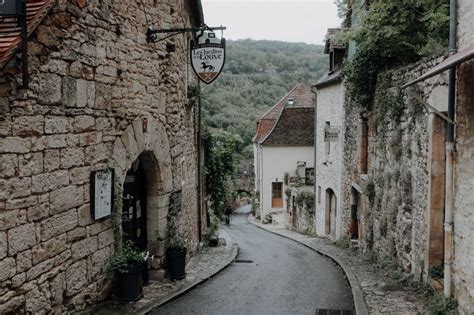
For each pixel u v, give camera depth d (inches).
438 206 313.1
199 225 548.7
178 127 408.2
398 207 394.0
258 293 351.3
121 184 302.7
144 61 335.3
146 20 337.4
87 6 261.4
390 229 416.2
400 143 390.6
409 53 449.7
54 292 237.3
